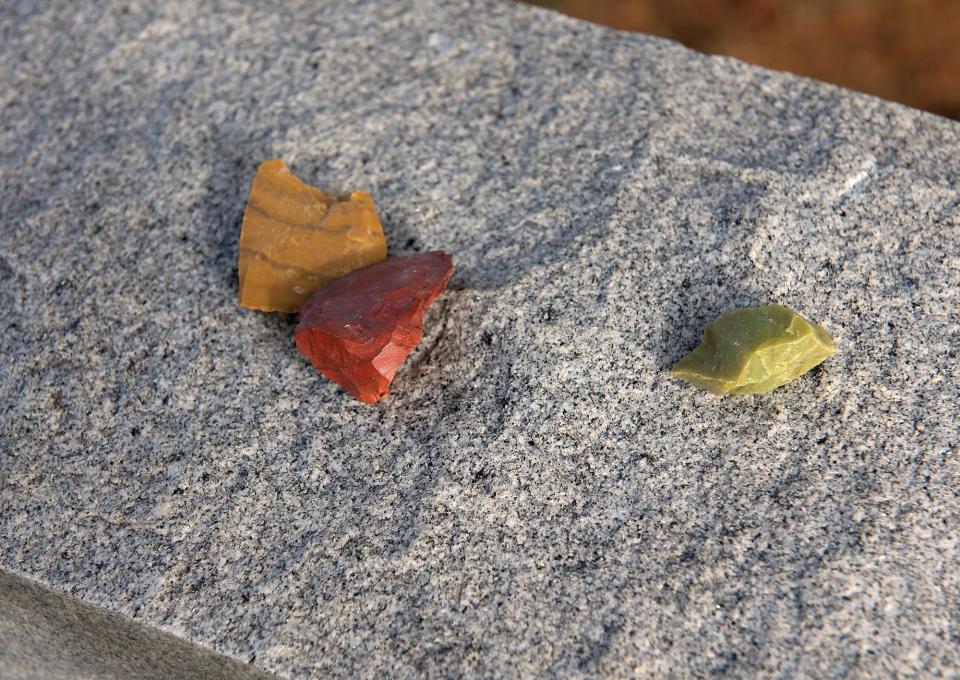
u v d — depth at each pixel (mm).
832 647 526
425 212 576
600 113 585
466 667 528
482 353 556
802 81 588
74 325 567
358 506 543
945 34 812
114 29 612
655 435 545
